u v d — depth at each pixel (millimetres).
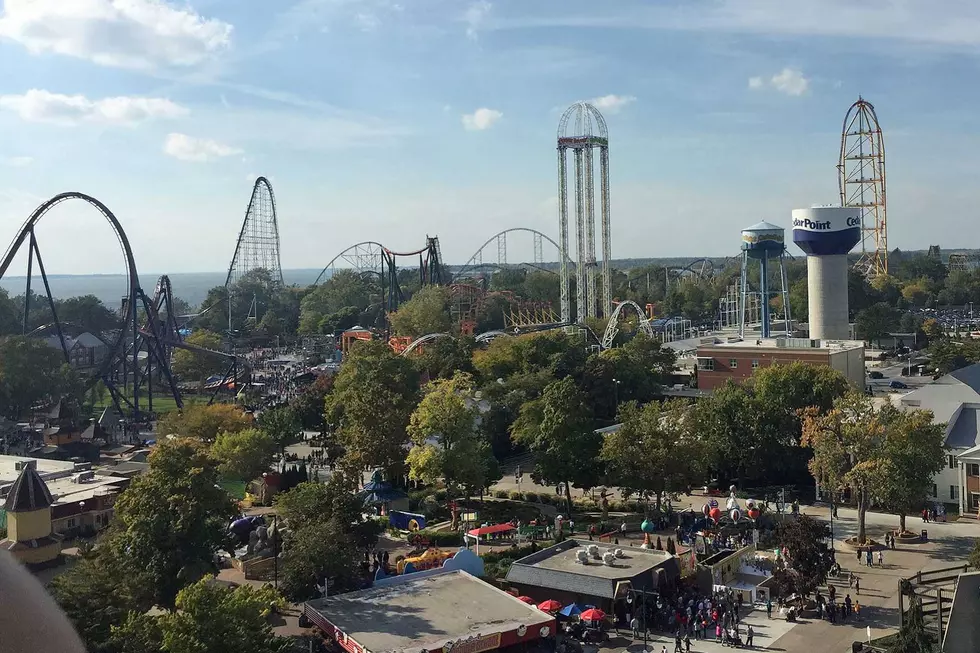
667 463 132000
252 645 69312
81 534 128000
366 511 129000
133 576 86812
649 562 103938
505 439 190375
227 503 98438
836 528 129875
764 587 103438
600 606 96375
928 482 123438
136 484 96875
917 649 74312
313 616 89562
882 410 126312
